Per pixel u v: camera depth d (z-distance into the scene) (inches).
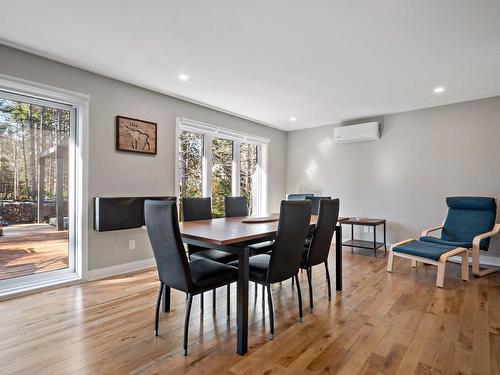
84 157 123.2
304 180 232.8
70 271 123.5
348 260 164.2
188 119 164.9
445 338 79.6
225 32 93.9
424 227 179.3
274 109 181.6
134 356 70.3
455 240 153.1
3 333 80.4
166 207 70.2
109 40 99.2
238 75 129.0
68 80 118.6
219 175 191.9
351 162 209.0
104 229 123.4
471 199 153.0
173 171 157.9
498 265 153.7
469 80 133.6
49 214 118.6
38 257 115.7
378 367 66.7
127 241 138.0
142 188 144.1
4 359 68.6
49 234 118.6
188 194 171.9
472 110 163.8
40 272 116.0
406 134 185.9
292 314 94.3
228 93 152.3
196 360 69.0
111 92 132.4
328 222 102.7
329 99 161.8
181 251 70.6
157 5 79.9
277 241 79.0
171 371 64.9
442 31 92.3
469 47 102.7
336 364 67.9
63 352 71.6
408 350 73.7
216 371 65.1
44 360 68.3
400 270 144.7
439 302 104.4
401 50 105.3
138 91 142.6
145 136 144.5
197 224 103.3
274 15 84.4
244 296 72.7
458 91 148.7
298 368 66.3
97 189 127.6
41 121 116.6
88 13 83.7
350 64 117.3
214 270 79.4
